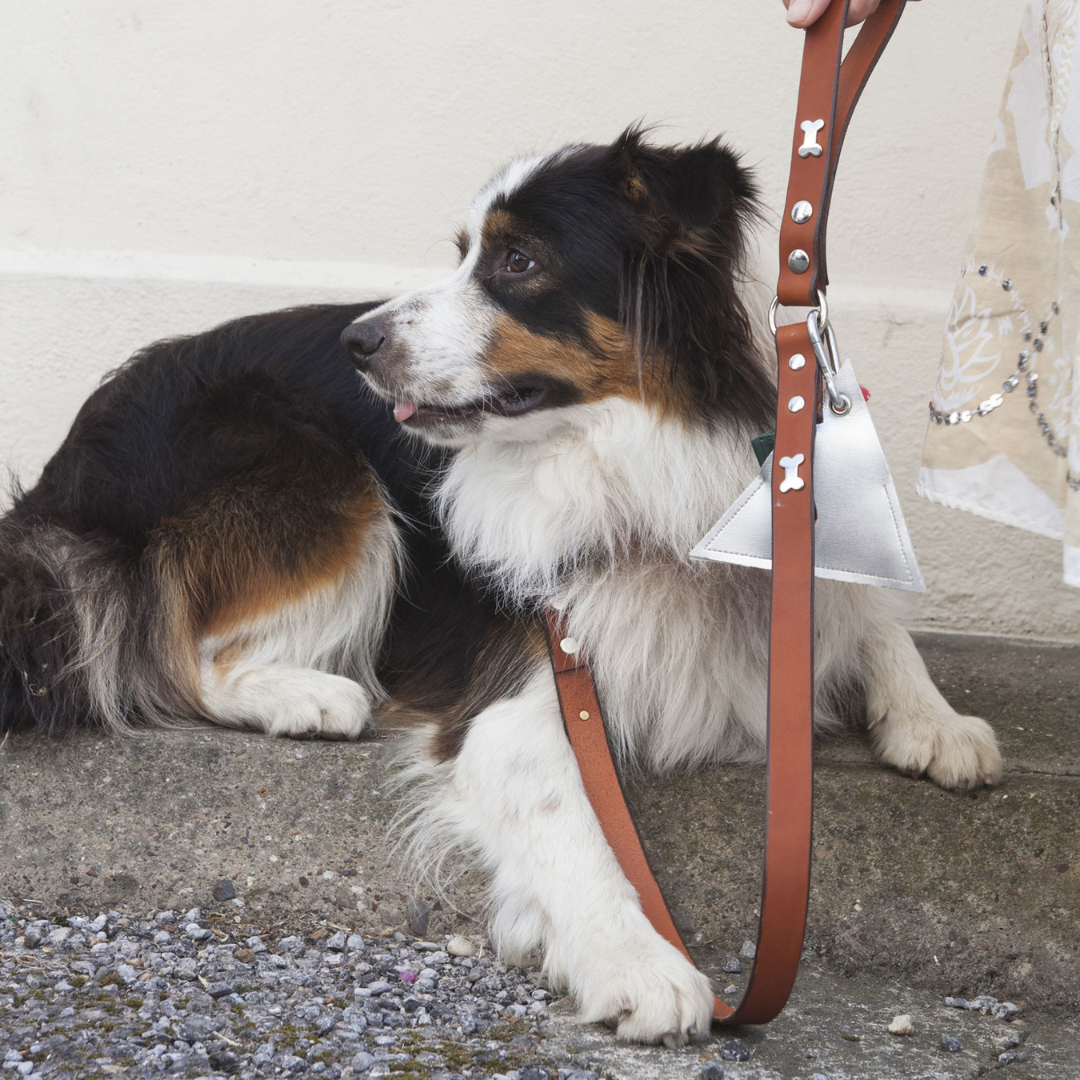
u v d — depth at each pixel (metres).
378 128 3.58
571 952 1.86
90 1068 1.54
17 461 3.62
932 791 2.21
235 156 3.58
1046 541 3.56
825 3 1.57
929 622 3.65
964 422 1.88
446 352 2.30
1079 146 1.60
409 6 3.52
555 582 2.36
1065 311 1.66
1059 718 2.72
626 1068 1.62
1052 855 2.14
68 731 2.45
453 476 2.54
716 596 2.37
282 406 2.79
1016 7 3.48
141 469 2.77
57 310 3.55
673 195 2.10
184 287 3.56
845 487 1.60
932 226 3.58
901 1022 1.84
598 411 2.34
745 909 2.19
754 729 2.44
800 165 1.58
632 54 3.53
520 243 2.32
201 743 2.39
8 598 2.51
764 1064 1.67
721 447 2.30
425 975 1.97
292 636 2.73
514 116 3.57
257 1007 1.77
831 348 1.59
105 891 2.23
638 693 2.36
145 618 2.62
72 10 3.49
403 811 2.29
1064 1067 1.75
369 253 3.64
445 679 2.63
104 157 3.56
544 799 2.07
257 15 3.52
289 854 2.26
